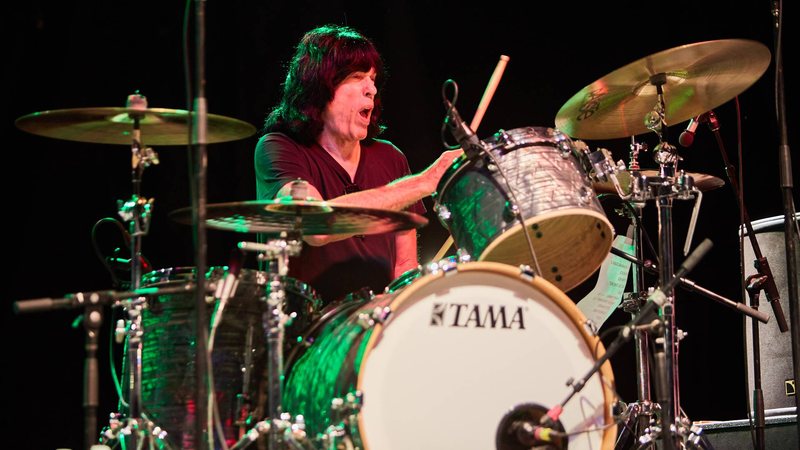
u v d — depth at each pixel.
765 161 12.38
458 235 7.46
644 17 13.06
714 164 12.69
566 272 8.06
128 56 11.66
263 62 12.20
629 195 7.89
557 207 7.04
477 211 7.22
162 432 7.14
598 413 6.83
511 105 13.12
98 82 11.52
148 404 7.39
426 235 12.91
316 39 9.24
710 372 12.72
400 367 6.39
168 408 7.34
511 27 13.22
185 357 7.36
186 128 7.88
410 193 7.71
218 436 7.29
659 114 8.10
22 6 11.14
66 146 11.40
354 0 12.77
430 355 6.47
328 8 12.50
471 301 6.62
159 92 11.75
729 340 12.64
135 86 11.65
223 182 12.00
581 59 13.19
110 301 6.50
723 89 8.43
